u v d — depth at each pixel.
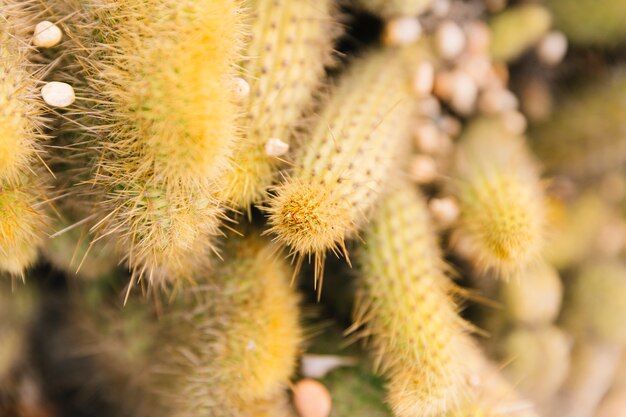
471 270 0.56
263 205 0.52
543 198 0.56
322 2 0.52
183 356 0.53
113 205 0.48
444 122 0.57
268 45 0.50
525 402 0.55
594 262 0.61
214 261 0.52
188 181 0.47
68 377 0.60
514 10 0.58
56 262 0.53
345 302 0.54
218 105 0.46
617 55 0.60
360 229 0.52
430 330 0.51
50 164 0.50
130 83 0.46
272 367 0.51
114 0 0.47
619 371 0.64
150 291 0.54
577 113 0.60
